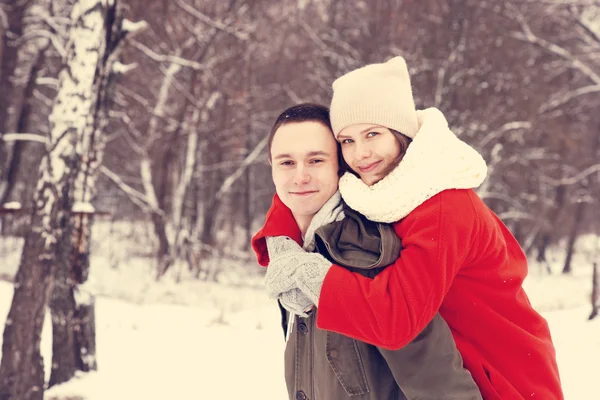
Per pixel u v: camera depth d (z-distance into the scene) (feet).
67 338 20.35
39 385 16.46
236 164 69.46
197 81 62.80
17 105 61.11
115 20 20.13
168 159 66.23
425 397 4.72
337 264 5.01
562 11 68.03
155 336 28.02
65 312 20.38
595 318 30.58
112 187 69.67
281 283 5.02
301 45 67.26
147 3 55.26
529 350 5.16
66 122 17.38
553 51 65.46
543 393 5.14
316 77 64.95
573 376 19.61
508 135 63.26
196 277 63.46
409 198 4.85
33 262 16.44
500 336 5.16
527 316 5.38
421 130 5.14
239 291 54.95
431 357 4.73
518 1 64.95
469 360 5.14
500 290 5.25
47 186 16.85
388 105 5.19
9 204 21.27
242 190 81.82
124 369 21.36
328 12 66.23
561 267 84.33
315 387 5.34
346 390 4.99
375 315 4.51
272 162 5.44
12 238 67.21
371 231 5.04
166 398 18.13
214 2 62.54
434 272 4.61
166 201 69.72
